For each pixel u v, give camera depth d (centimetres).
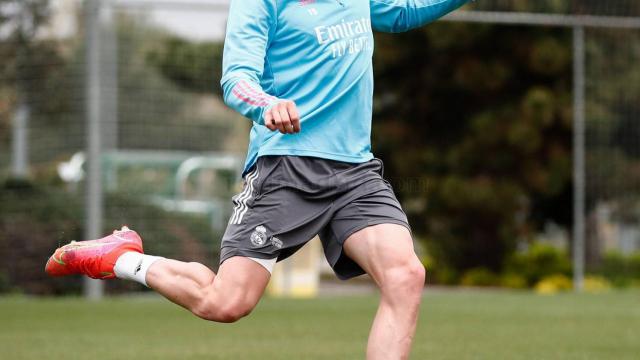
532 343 2791
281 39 1516
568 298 4659
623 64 6162
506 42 6819
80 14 4741
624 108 6078
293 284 5203
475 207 6988
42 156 4856
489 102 7056
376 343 1450
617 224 6081
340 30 1529
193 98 5316
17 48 4762
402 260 1463
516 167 7000
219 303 1508
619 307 4119
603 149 5988
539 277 6925
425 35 6781
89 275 1594
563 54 6694
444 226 7350
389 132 7156
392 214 1502
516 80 6988
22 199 4712
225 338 2922
